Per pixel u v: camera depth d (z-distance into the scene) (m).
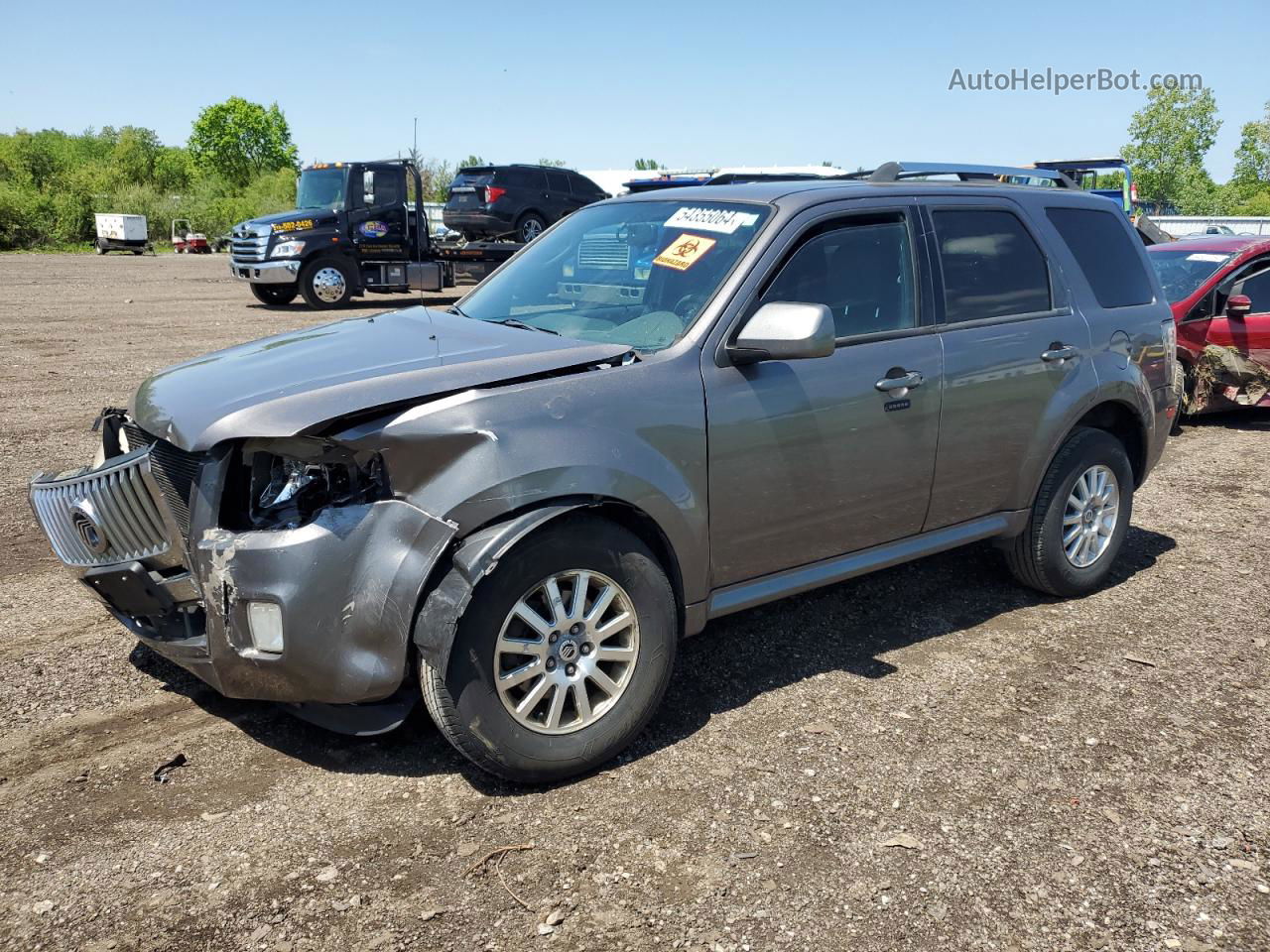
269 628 3.03
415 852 2.95
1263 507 6.77
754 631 4.58
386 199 18.69
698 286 3.80
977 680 4.12
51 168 55.22
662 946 2.59
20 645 4.29
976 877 2.88
